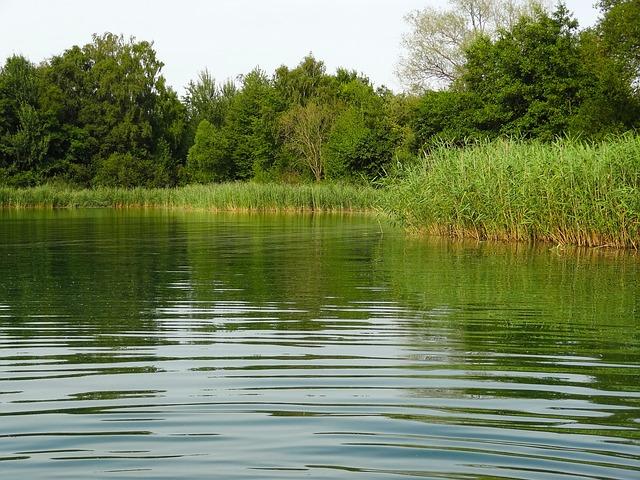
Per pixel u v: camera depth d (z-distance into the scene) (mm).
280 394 5230
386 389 5359
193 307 9047
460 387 5430
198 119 75438
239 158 63188
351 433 4410
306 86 66625
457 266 13469
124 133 65812
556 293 10203
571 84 32531
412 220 21109
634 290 10516
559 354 6543
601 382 5602
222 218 32688
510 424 4586
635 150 16875
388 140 46812
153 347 6789
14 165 61344
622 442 4281
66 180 62562
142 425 4578
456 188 19438
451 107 38719
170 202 50031
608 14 29188
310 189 39438
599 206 16781
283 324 7938
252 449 4164
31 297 9906
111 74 66562
